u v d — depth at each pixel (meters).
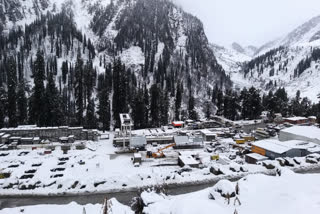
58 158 48.88
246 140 65.19
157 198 17.86
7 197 31.03
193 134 71.94
